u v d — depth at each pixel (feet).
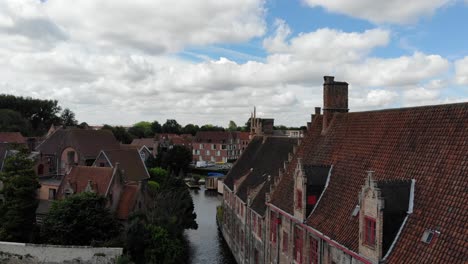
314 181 92.73
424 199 63.41
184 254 162.71
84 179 172.65
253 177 173.58
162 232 144.15
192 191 361.71
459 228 54.60
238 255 167.73
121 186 174.19
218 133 562.66
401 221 63.93
